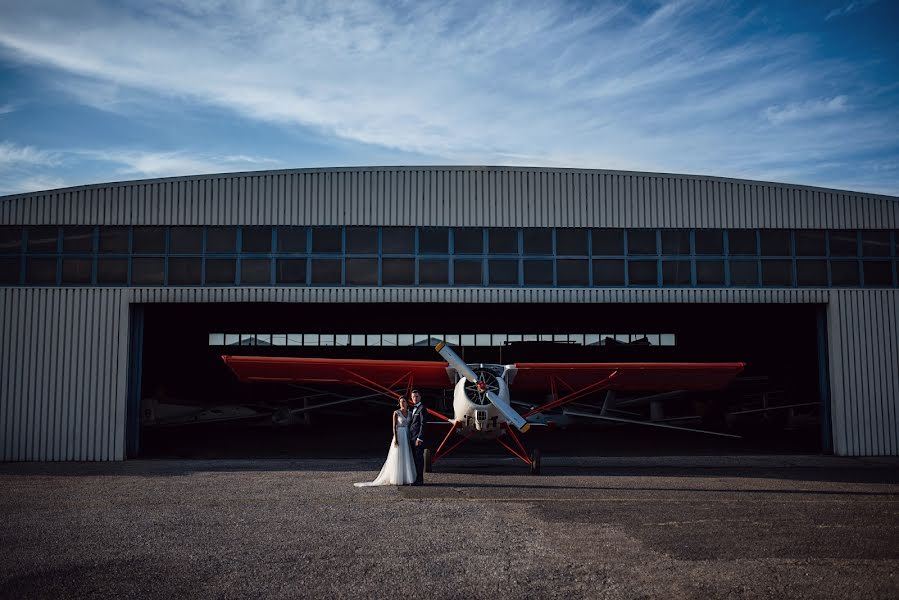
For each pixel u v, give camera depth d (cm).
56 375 1455
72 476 1220
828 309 1566
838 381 1546
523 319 2209
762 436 2150
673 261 1557
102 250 1503
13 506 919
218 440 2014
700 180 1573
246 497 987
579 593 550
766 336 2467
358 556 656
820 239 1582
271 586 569
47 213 1503
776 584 569
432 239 1538
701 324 2325
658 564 627
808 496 1000
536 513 862
